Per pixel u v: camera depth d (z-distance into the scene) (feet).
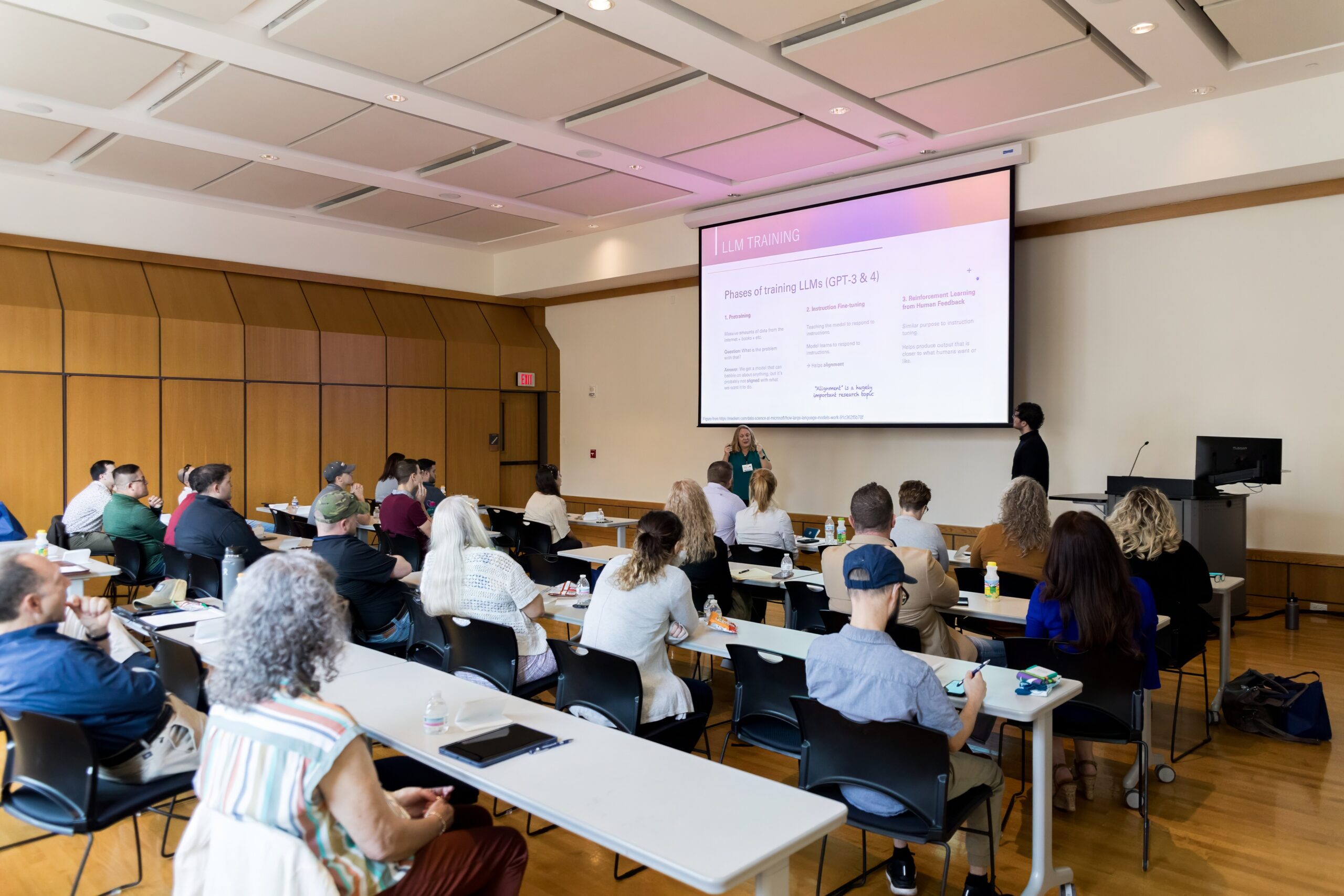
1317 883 9.10
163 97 20.07
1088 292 24.02
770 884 5.30
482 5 15.37
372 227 32.83
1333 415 20.47
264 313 30.81
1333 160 18.65
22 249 26.22
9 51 17.26
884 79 18.57
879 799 7.64
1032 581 13.15
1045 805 8.31
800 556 29.89
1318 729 13.21
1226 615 14.23
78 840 9.94
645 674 10.11
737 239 29.19
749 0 15.17
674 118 20.88
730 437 32.96
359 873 5.25
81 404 26.63
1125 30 16.35
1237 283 21.66
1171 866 9.45
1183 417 22.54
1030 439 21.40
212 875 5.13
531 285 36.78
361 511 21.01
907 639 10.61
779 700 9.70
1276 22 15.99
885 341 25.68
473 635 10.80
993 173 23.32
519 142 22.75
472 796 8.05
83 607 8.55
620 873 9.25
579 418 38.58
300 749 5.01
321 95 19.43
